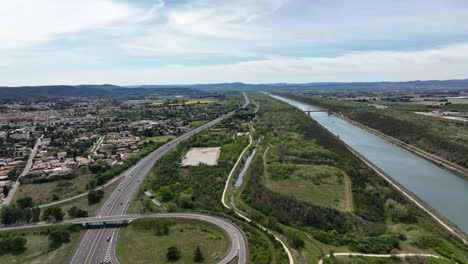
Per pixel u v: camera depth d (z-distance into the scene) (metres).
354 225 120.19
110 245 104.25
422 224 119.44
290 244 105.62
